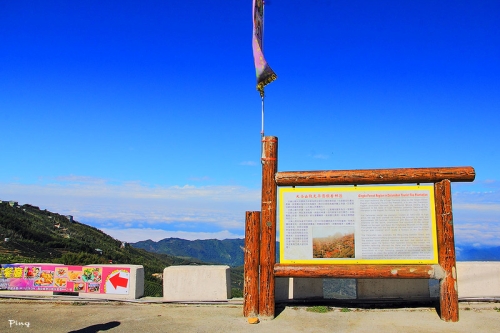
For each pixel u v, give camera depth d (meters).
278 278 8.52
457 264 8.30
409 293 8.30
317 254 7.63
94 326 7.13
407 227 7.51
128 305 8.64
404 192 7.60
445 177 7.38
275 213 7.73
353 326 6.96
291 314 7.75
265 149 7.84
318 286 8.45
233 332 6.71
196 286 8.66
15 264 9.30
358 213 7.66
